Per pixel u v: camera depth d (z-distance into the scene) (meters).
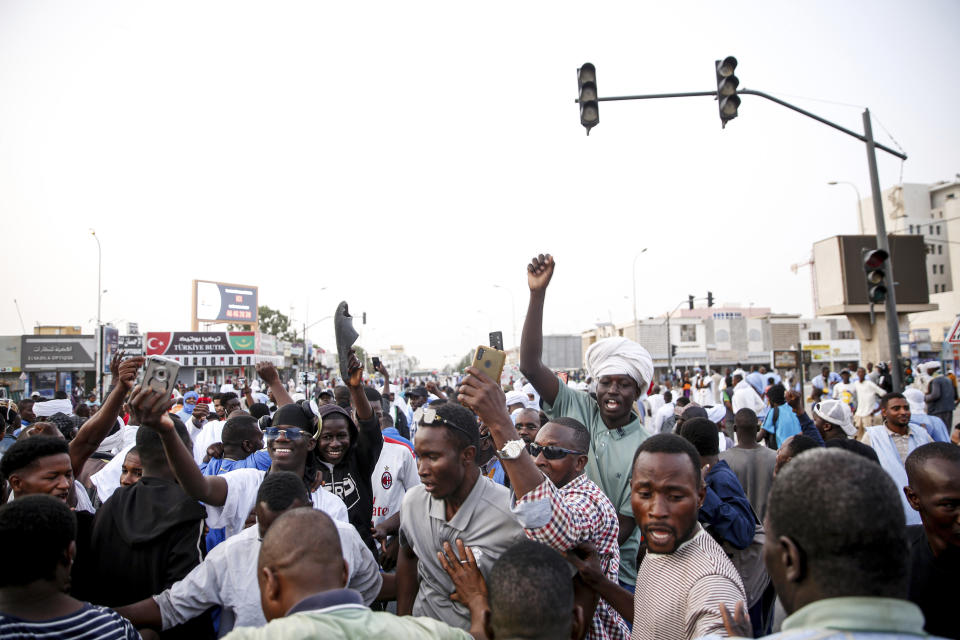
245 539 2.89
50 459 2.98
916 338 40.81
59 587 2.27
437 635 1.95
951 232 77.94
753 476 5.18
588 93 9.01
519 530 2.55
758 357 59.44
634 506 2.51
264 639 1.67
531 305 3.80
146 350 47.03
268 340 55.41
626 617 2.53
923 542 2.65
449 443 2.51
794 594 1.41
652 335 57.62
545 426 3.09
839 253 30.88
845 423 5.73
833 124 9.97
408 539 2.84
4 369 40.88
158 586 2.95
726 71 8.93
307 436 3.70
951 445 2.62
